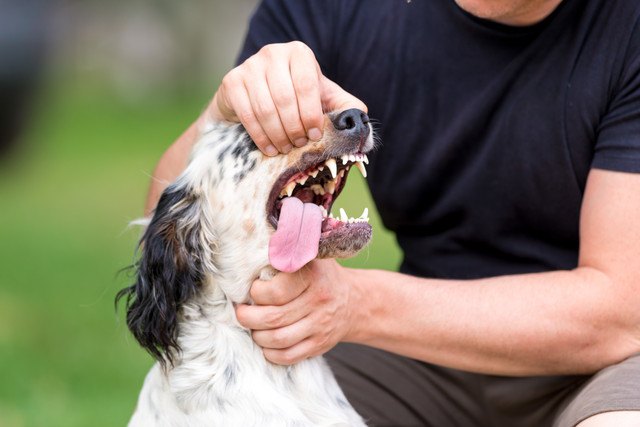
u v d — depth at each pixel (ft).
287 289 13.93
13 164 58.13
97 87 96.07
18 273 36.29
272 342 14.23
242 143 14.48
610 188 14.84
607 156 14.96
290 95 13.37
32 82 54.70
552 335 14.75
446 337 14.88
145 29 96.37
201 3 95.81
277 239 13.53
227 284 14.55
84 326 29.91
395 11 16.55
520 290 15.01
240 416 14.28
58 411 22.84
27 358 26.84
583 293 14.78
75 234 43.52
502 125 15.84
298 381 14.70
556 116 15.52
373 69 16.65
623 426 13.67
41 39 53.72
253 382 14.38
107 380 25.48
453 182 16.51
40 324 30.14
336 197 14.71
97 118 84.38
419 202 16.89
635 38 14.94
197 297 14.66
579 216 15.97
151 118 84.99
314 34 17.04
